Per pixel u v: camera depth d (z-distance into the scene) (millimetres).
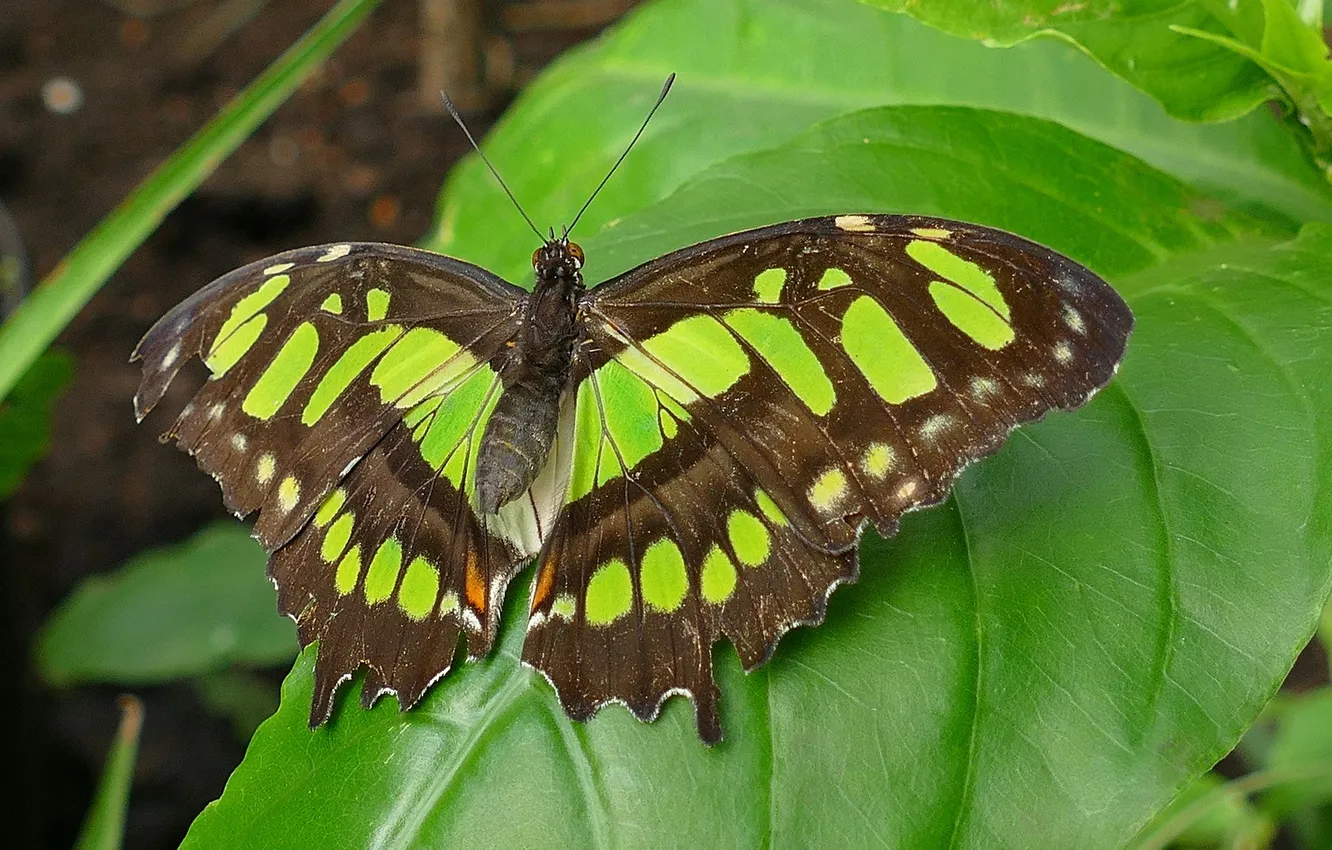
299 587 309
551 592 299
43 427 397
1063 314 286
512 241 371
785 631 292
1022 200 320
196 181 339
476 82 597
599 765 291
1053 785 287
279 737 296
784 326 296
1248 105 313
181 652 462
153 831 463
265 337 314
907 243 291
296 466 313
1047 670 290
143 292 565
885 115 324
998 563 295
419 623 300
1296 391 298
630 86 371
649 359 303
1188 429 298
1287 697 393
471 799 291
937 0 308
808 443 294
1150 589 292
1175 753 286
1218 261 315
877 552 297
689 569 296
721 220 319
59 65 637
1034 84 357
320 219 565
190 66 636
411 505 309
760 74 367
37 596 505
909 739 290
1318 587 288
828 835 288
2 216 533
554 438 309
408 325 317
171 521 523
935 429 290
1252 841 378
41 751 471
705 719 291
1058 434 300
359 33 646
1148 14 307
